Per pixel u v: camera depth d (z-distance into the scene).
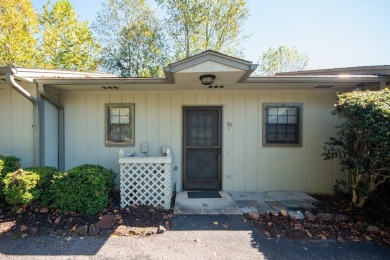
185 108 4.97
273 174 4.90
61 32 14.71
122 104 4.87
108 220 3.19
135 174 3.97
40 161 4.16
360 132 3.31
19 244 2.64
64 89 4.68
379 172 3.31
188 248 2.61
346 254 2.48
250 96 4.89
